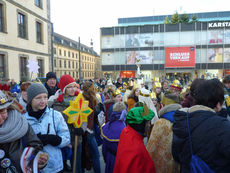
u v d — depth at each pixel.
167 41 33.88
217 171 1.14
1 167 1.55
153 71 35.16
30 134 1.71
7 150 1.58
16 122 1.59
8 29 15.27
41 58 20.48
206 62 33.25
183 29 33.34
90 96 3.18
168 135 1.88
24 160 1.58
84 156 3.10
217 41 32.72
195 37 33.19
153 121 3.15
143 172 1.67
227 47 32.59
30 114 1.98
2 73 14.20
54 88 4.31
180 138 1.35
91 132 3.03
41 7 20.42
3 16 14.77
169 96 2.32
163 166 1.87
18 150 1.62
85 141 3.04
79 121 2.41
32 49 18.80
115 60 35.41
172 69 34.50
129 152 1.68
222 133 1.12
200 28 32.97
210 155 1.15
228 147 1.07
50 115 2.06
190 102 2.67
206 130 1.19
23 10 17.23
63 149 2.61
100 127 3.28
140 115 1.78
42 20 20.72
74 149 2.45
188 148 1.28
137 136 1.79
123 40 34.94
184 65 33.62
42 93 1.96
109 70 35.66
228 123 1.18
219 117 1.23
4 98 1.54
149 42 34.31
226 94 3.08
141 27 34.28
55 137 1.93
